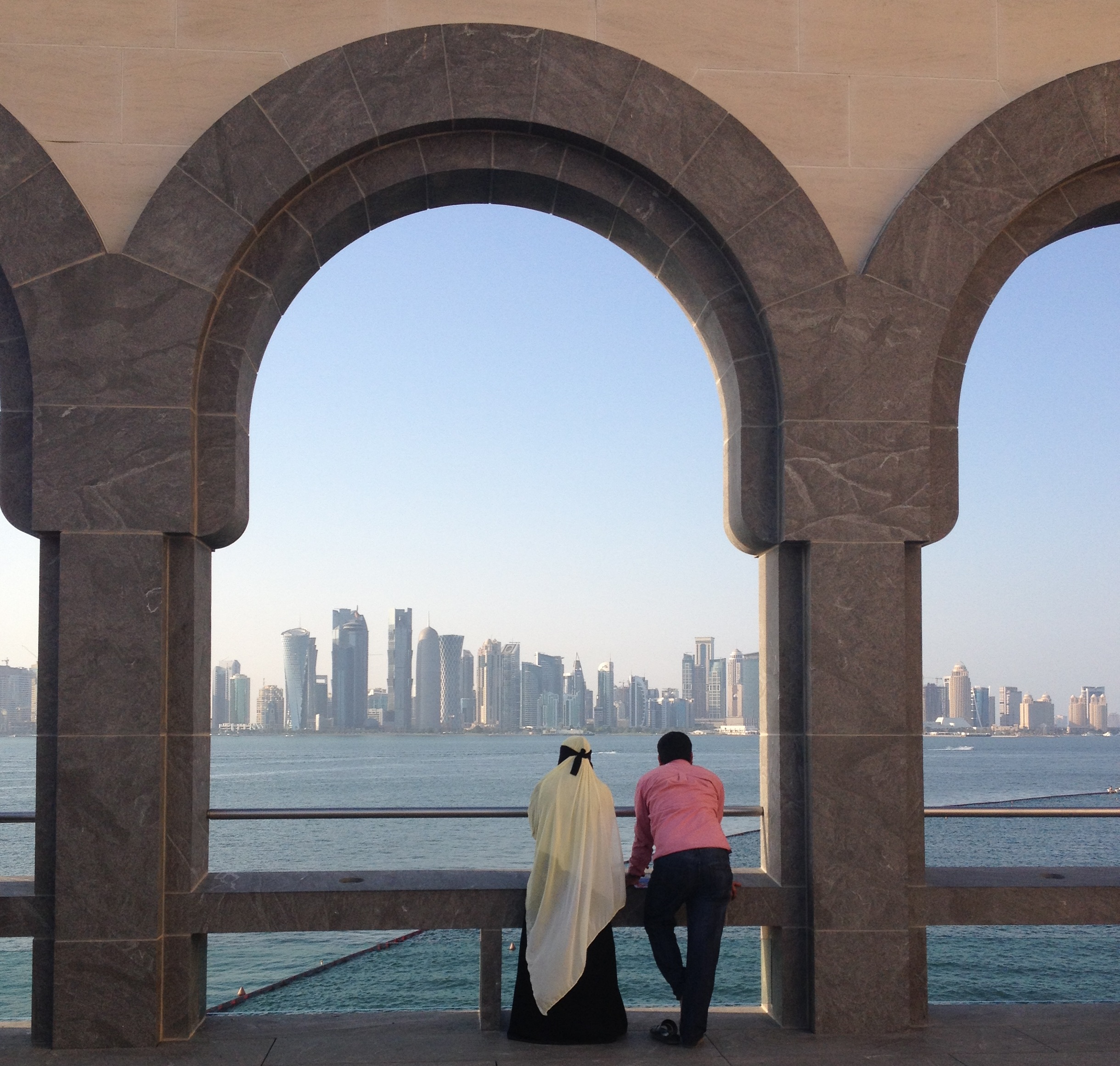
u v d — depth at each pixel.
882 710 5.47
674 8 5.83
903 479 5.59
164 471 5.32
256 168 5.50
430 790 80.06
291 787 84.81
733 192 5.70
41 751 5.32
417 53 5.59
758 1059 4.98
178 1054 5.06
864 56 5.88
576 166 5.78
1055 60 5.95
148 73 5.57
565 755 5.50
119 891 5.15
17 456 5.43
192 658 5.40
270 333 5.91
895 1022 5.38
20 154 5.42
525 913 5.43
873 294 5.67
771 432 5.73
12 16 5.54
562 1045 5.21
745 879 5.68
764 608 5.95
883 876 5.40
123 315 5.37
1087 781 84.06
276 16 5.64
